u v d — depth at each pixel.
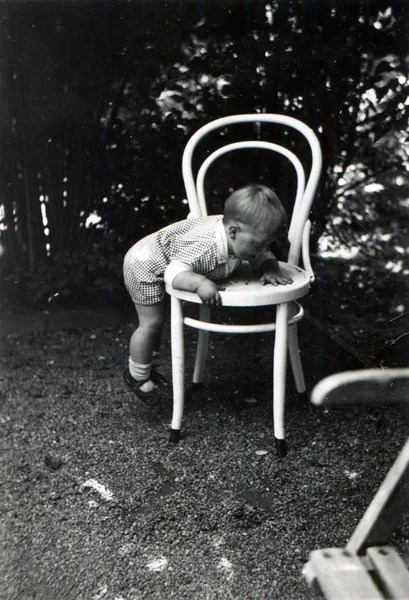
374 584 1.41
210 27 3.46
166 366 3.20
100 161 3.78
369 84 3.55
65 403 2.85
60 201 3.83
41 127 3.68
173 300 2.40
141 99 3.63
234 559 1.93
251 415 2.74
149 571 1.89
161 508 2.15
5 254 3.89
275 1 3.41
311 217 3.92
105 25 3.38
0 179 3.78
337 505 2.16
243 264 2.65
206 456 2.44
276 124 3.68
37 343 3.48
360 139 3.77
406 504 1.51
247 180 3.74
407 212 3.96
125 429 2.63
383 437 2.56
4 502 2.18
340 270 4.02
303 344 3.42
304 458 2.44
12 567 1.91
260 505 2.17
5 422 2.68
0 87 3.60
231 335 3.57
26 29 3.41
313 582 1.51
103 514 2.12
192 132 3.71
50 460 2.40
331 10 3.40
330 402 2.83
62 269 3.81
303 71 3.51
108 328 3.68
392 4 3.40
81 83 3.53
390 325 3.50
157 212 3.88
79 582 1.85
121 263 3.78
